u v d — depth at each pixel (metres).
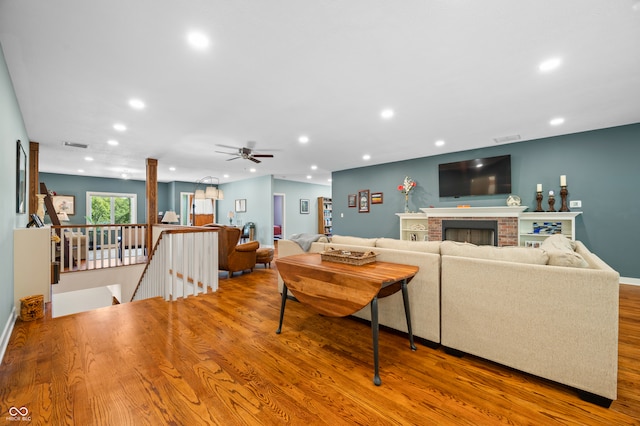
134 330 2.54
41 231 3.17
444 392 1.70
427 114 3.63
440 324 2.22
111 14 1.78
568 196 4.66
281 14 1.81
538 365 1.78
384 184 7.07
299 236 3.52
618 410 1.54
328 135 4.54
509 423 1.44
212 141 4.80
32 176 4.68
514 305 1.86
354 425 1.42
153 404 1.56
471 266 2.04
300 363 2.02
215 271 3.83
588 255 2.19
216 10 1.76
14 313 2.83
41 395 1.62
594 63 2.43
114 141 4.75
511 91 2.97
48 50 2.16
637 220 4.16
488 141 5.02
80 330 2.53
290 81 2.71
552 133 4.57
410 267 2.28
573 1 1.72
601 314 1.58
